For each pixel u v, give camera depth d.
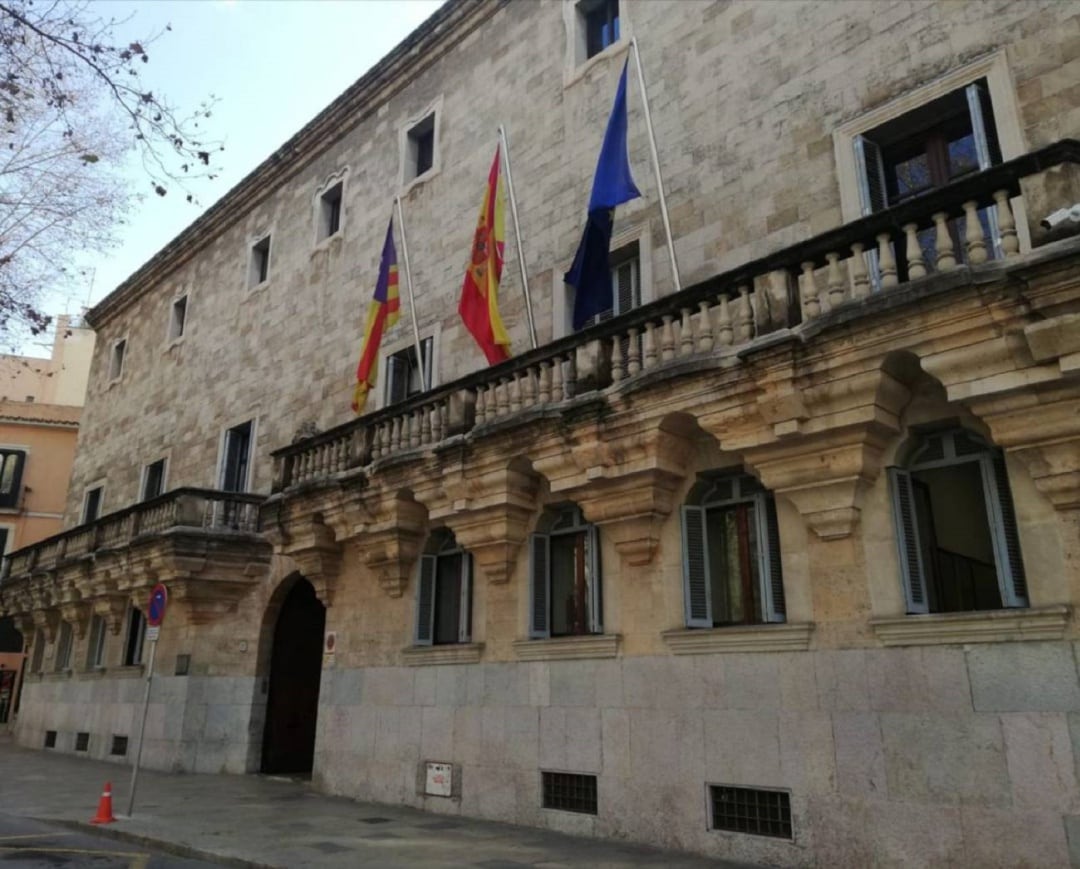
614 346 11.56
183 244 28.61
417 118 20.22
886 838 8.55
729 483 11.11
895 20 11.74
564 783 11.75
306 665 20.89
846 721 9.07
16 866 9.55
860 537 9.41
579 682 11.79
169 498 21.28
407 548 15.02
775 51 13.11
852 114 11.91
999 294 7.94
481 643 13.35
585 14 17.06
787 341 9.26
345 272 21.03
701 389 10.19
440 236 18.47
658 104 14.65
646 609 11.25
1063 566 8.04
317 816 13.07
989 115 10.62
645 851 10.18
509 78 17.91
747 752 9.79
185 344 27.28
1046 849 7.62
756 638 9.91
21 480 41.50
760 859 9.40
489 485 12.99
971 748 8.19
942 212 8.61
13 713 39.16
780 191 12.49
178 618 21.02
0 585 30.97
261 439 22.23
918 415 9.23
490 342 14.74
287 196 24.39
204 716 19.95
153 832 11.61
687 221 13.62
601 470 11.34
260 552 20.69
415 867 9.32
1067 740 7.68
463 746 13.27
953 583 9.03
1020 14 10.49
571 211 15.62
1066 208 7.70
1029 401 8.05
